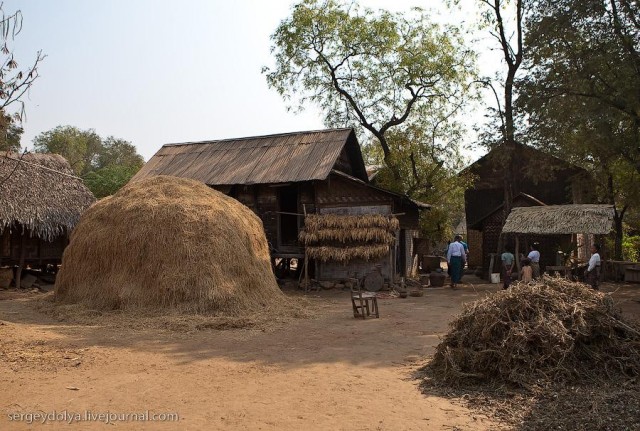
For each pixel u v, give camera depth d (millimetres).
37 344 8273
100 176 37969
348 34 24422
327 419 5078
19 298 15195
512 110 19453
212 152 21719
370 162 31156
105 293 11523
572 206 17672
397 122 25297
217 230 12055
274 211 18969
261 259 13328
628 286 18609
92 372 6738
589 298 7105
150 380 6375
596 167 20984
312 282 17672
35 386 6082
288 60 25469
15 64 8281
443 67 24141
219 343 8617
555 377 6145
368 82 25172
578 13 15414
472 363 6402
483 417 5203
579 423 4965
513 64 20250
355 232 16969
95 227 12570
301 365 7176
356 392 5961
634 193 22328
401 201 19219
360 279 17344
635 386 6039
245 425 4898
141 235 11688
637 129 16375
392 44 24516
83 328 9758
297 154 19531
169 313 10750
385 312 12305
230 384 6238
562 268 17266
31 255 18750
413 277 22562
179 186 13375
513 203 21953
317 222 17344
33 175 18078
